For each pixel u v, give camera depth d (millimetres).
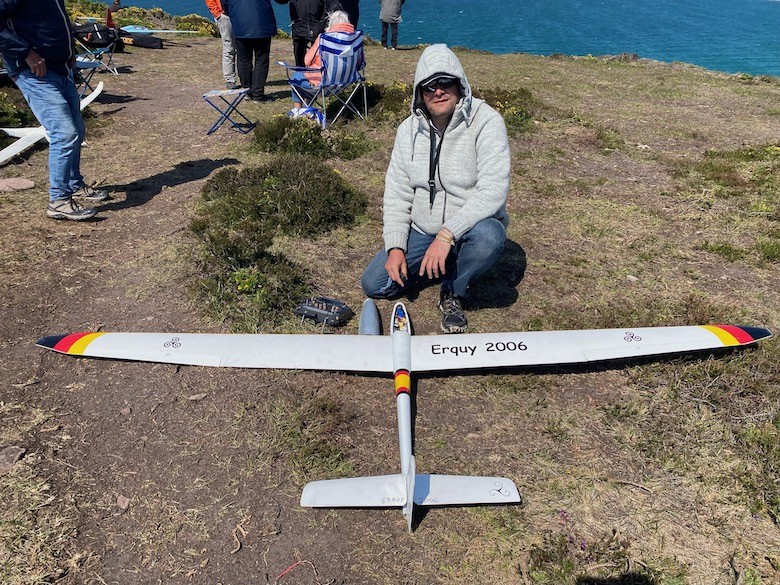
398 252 4039
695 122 10203
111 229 5336
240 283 4293
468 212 3766
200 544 2504
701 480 2877
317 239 5348
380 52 16797
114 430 3100
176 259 4801
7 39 4488
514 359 3543
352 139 8008
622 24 93312
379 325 3961
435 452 3033
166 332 3861
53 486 2740
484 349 3619
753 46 71750
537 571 2412
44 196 5941
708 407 3371
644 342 3703
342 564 2432
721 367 3627
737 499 2766
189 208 5801
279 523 2611
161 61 13797
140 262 4766
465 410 3346
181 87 11102
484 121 3768
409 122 3961
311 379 3547
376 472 2908
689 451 3049
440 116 3695
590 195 6699
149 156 7301
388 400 3418
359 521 2637
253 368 3605
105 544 2482
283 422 3189
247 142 7902
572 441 3123
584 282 4797
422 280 4789
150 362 3627
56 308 4105
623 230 5805
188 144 7793
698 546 2531
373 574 2393
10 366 3506
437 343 3662
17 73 4793
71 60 5055
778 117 10727
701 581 2367
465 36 75375
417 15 98438
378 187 6676
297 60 10133
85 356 3629
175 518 2617
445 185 3924
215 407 3287
